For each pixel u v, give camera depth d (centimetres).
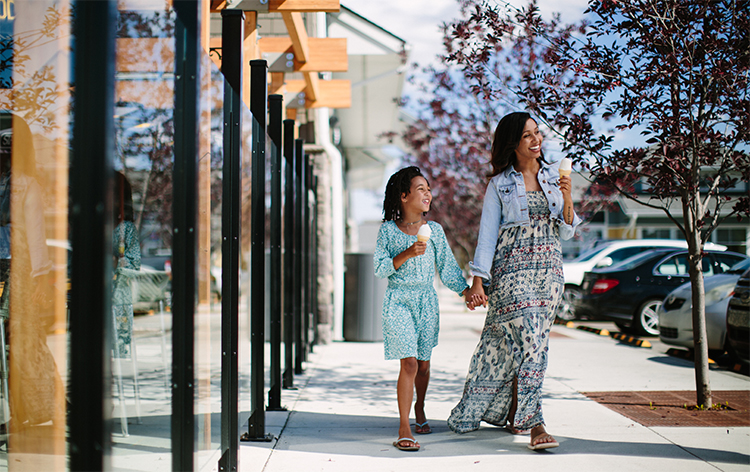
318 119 950
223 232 306
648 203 522
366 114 1430
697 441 382
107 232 167
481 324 1309
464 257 2680
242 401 355
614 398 519
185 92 219
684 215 498
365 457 351
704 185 518
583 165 506
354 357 795
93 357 166
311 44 726
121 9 236
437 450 365
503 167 384
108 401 169
